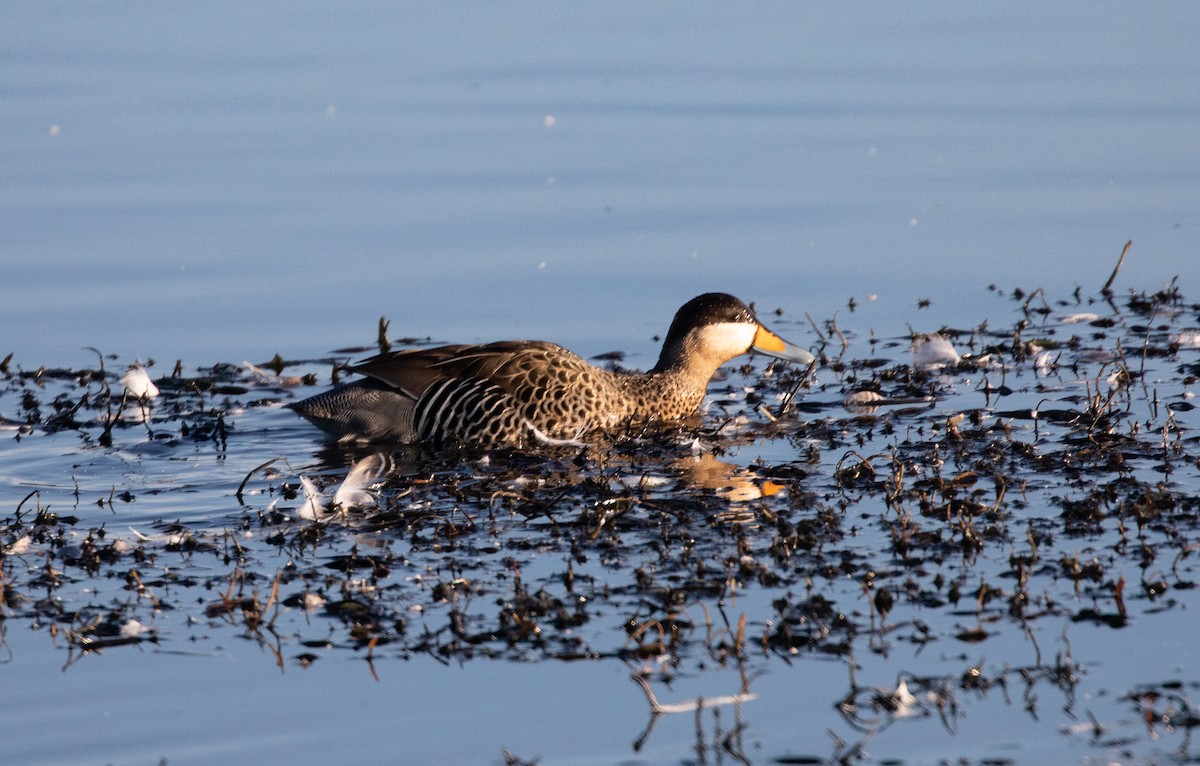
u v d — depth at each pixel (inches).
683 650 366.6
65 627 388.2
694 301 634.8
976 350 697.0
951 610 385.4
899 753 316.8
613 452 565.3
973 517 457.7
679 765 314.7
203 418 622.8
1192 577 400.8
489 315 760.3
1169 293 757.9
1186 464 505.7
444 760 318.7
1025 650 361.4
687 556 428.1
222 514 486.3
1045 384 634.2
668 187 953.5
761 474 521.0
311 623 388.8
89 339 731.4
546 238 867.4
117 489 520.4
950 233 871.7
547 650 368.5
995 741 320.5
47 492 518.0
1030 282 800.9
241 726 334.6
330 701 345.7
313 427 613.3
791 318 759.1
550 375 587.8
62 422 613.3
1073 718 328.5
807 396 642.2
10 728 334.6
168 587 415.5
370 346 725.3
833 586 403.9
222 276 809.5
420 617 390.6
